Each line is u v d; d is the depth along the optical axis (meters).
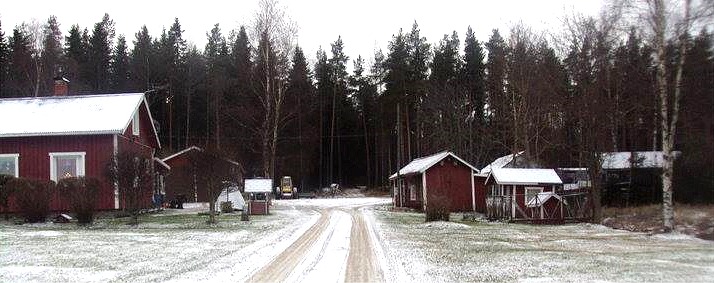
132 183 25.36
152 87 63.09
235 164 30.39
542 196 31.42
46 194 26.03
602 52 29.66
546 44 42.28
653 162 40.31
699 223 25.31
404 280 11.98
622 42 29.58
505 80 45.44
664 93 24.05
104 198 29.62
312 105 69.56
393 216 32.91
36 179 26.17
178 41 71.12
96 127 30.20
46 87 56.75
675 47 24.19
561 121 39.56
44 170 30.11
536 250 17.36
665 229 23.33
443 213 28.70
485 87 58.59
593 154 29.91
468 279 12.08
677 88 24.23
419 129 61.72
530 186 34.03
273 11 50.03
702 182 34.81
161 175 39.47
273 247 17.50
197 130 68.12
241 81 59.62
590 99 29.94
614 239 21.03
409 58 62.09
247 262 14.33
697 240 20.75
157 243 18.34
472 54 64.62
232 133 64.12
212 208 26.56
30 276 12.11
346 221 28.14
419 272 12.99
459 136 56.12
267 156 49.56
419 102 60.12
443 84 60.88
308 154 71.62
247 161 61.75
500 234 22.88
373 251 16.70
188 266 13.59
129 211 28.55
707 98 29.58
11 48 60.88
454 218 33.75
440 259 15.16
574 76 31.86
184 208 38.72
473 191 40.91
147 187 26.16
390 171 70.69
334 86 74.06
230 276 12.32
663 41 23.78
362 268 13.55
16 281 11.55
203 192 48.78
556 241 20.17
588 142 30.12
